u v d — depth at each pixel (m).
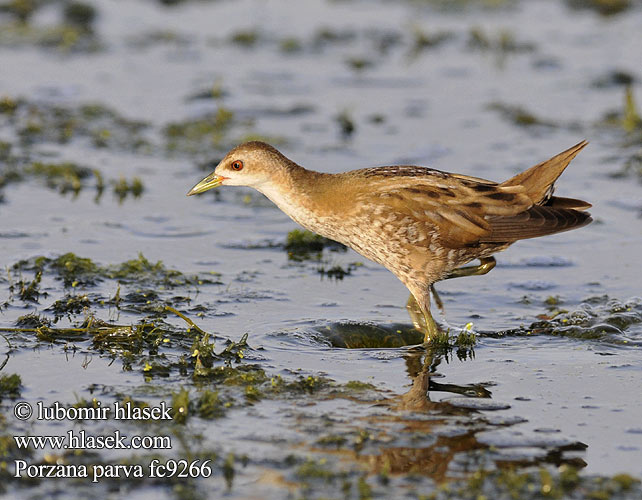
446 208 10.01
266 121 17.81
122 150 16.42
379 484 7.25
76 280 11.30
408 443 7.84
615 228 13.40
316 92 19.44
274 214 14.05
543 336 10.26
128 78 20.02
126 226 13.30
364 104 18.70
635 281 11.70
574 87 19.56
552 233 10.01
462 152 16.19
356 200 10.17
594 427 8.15
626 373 9.27
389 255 10.30
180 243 12.81
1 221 13.22
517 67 20.78
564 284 11.69
